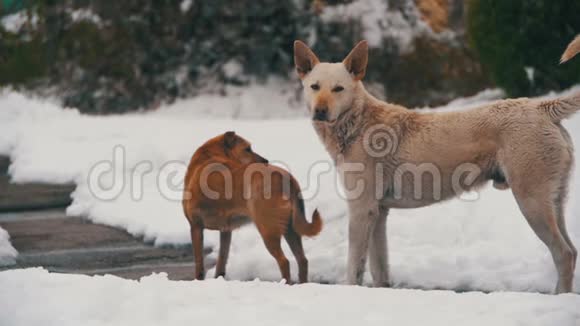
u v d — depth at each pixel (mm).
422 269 9391
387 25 21109
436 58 20922
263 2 20812
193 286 7078
